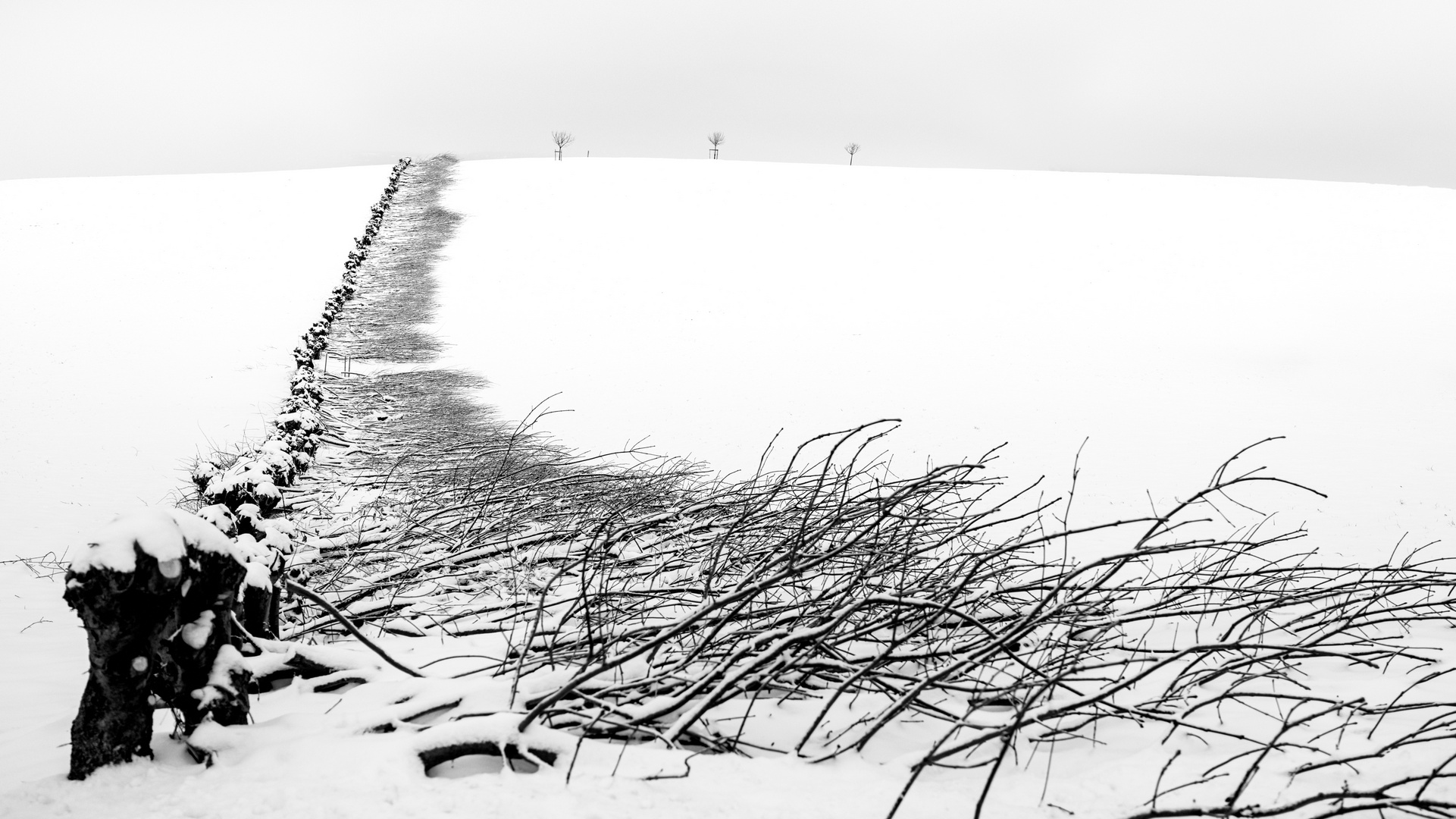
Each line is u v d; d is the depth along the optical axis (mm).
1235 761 3404
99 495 10125
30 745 3629
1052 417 15867
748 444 13500
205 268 30297
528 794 2879
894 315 26062
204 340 21266
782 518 5699
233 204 40906
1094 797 3037
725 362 20766
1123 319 25234
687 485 9820
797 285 29750
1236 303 26641
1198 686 4410
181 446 12695
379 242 35031
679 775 3072
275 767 3059
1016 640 4012
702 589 5207
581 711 3609
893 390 18125
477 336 23219
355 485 9500
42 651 5406
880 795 2986
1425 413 16500
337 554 6699
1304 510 10484
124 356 19406
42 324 22219
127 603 3035
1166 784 3145
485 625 5270
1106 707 3982
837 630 4777
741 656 3648
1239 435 14703
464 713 3488
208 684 3350
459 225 37969
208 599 3367
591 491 8141
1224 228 36125
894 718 3863
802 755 3451
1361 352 21312
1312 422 15695
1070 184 45812
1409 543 9094
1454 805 2879
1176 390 18312
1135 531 9180
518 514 7227
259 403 15875
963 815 2861
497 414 15406
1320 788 3129
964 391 18125
